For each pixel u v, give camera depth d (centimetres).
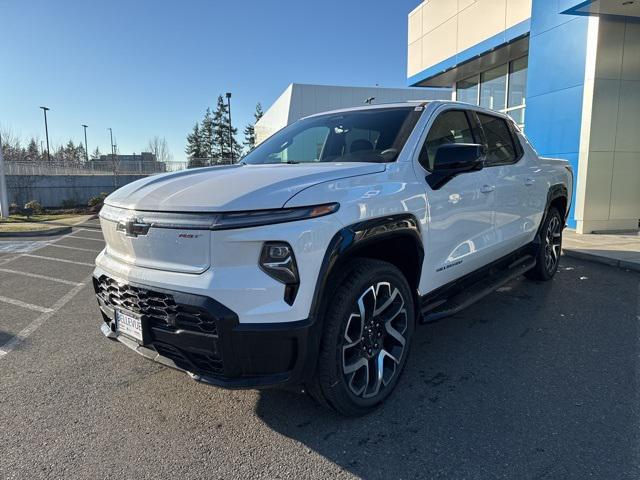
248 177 262
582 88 889
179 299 230
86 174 3064
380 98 3183
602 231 912
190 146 8375
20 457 244
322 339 244
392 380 289
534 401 289
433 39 1427
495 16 1140
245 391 312
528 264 491
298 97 3050
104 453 247
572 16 902
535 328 412
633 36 870
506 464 230
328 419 275
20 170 2838
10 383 330
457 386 310
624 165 903
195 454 245
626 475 220
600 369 332
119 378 336
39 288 617
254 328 221
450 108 370
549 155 977
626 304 475
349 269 260
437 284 334
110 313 283
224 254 225
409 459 237
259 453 244
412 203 291
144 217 249
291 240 224
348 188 256
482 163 359
